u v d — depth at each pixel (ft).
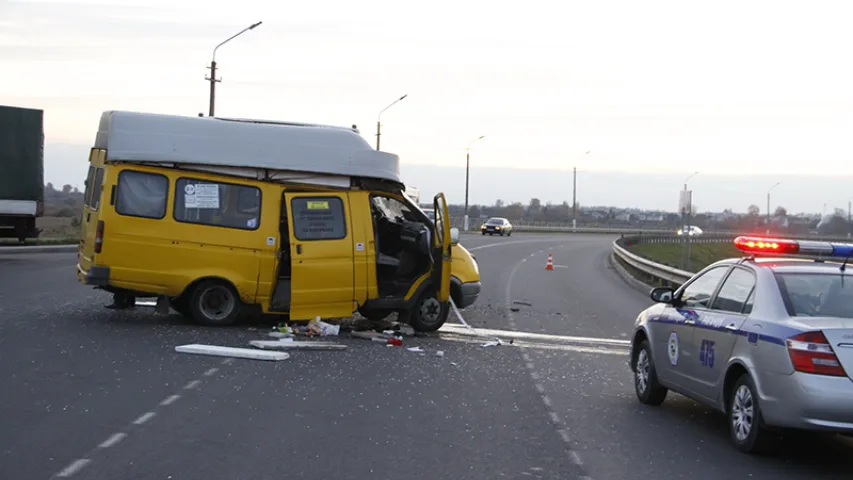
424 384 31.86
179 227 41.81
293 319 42.57
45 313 45.96
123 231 41.22
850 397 20.51
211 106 115.03
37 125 91.97
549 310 62.44
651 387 29.43
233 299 43.01
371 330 44.88
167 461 20.77
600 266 128.06
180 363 33.35
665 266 83.30
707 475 21.18
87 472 19.70
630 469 21.57
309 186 43.27
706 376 25.44
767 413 21.86
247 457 21.38
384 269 46.14
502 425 26.02
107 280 41.22
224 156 42.04
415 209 45.16
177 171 41.86
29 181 92.07
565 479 20.56
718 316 25.39
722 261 27.55
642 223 468.75
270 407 26.89
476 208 393.91
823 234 302.45
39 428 23.40
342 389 30.14
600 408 29.22
